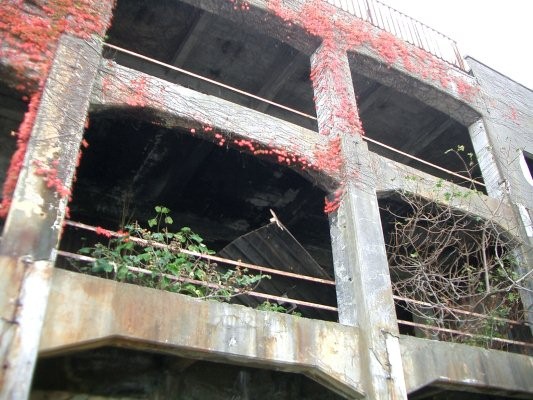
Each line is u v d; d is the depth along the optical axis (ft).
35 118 18.40
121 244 20.36
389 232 34.14
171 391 22.29
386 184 27.14
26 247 15.89
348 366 20.59
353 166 26.21
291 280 27.96
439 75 35.35
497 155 34.78
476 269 28.73
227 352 18.08
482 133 35.94
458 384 22.80
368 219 24.89
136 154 30.37
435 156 41.65
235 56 33.35
